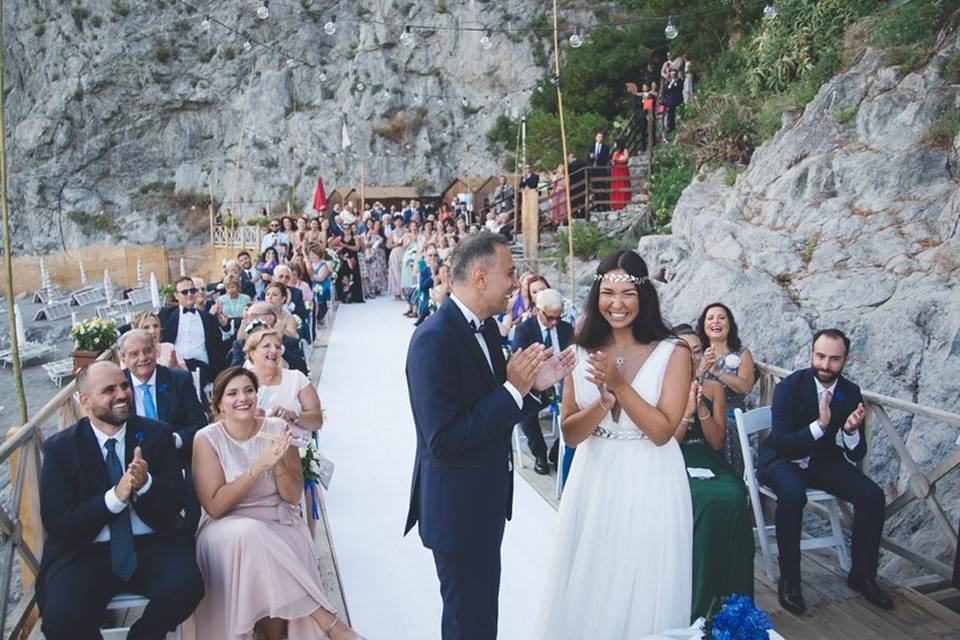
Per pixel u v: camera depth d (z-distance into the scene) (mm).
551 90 32344
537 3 45406
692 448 4293
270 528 3703
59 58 51875
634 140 20969
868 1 12938
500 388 2898
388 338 12977
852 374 8227
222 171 50375
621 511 3404
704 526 3848
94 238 50438
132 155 51438
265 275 11531
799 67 13617
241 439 3959
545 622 3510
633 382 3379
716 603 3025
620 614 3381
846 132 11047
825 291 9047
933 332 7965
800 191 10820
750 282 9531
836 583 4668
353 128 46812
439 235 14992
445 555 3035
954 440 7285
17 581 8125
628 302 3336
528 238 16781
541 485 6238
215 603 3607
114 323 7816
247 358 5199
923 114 10203
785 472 4547
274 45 49906
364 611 4398
